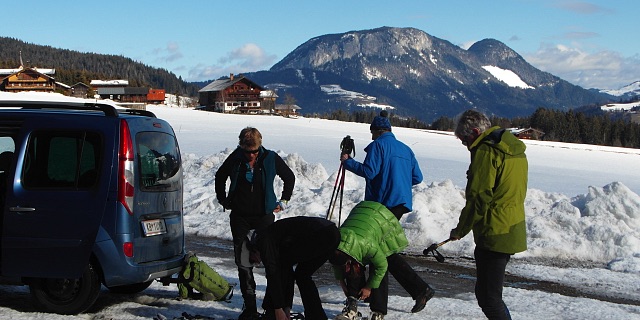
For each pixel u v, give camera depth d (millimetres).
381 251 5605
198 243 11266
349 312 5840
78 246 6055
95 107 6543
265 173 6262
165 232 6559
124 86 168375
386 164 6609
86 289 6070
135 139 6277
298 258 5293
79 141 6215
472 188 5109
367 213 5699
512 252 5094
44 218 6121
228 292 6902
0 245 6211
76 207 6082
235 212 6281
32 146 6281
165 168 6688
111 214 6027
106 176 6086
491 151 5086
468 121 5211
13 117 6379
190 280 6660
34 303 6242
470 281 8883
